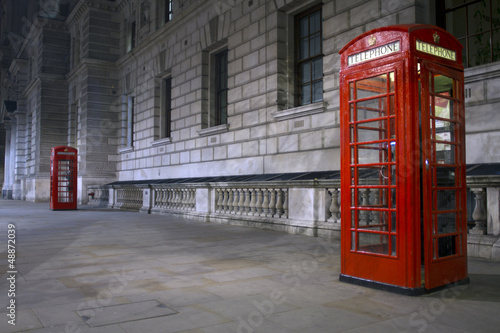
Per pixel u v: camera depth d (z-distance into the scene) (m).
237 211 12.50
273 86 14.91
